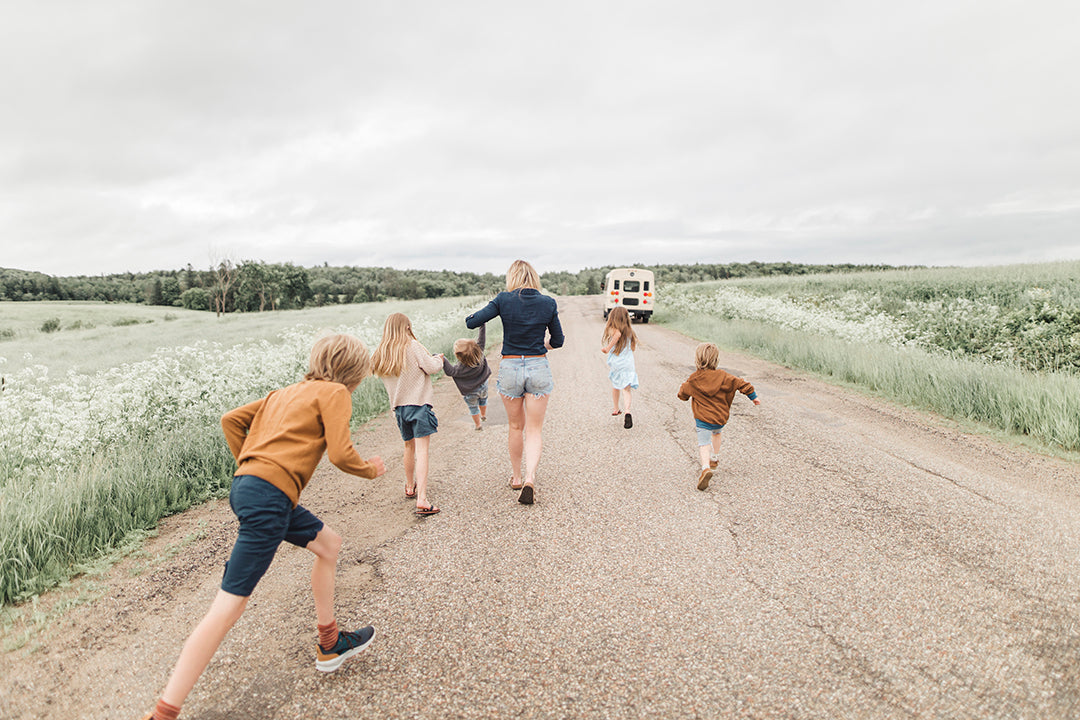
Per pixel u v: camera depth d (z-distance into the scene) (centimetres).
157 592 316
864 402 777
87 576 336
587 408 770
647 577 312
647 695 217
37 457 504
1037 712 202
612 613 276
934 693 213
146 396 630
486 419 730
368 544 369
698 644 249
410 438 446
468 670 235
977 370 759
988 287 1912
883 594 286
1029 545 336
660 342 1582
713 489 452
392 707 214
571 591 299
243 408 235
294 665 242
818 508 405
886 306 1792
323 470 547
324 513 428
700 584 303
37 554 336
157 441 555
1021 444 568
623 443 595
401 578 319
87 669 245
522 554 345
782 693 216
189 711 215
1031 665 227
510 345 421
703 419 451
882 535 357
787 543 350
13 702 224
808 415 704
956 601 277
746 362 1167
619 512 408
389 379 426
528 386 415
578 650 247
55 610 295
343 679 232
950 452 543
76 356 2008
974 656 234
